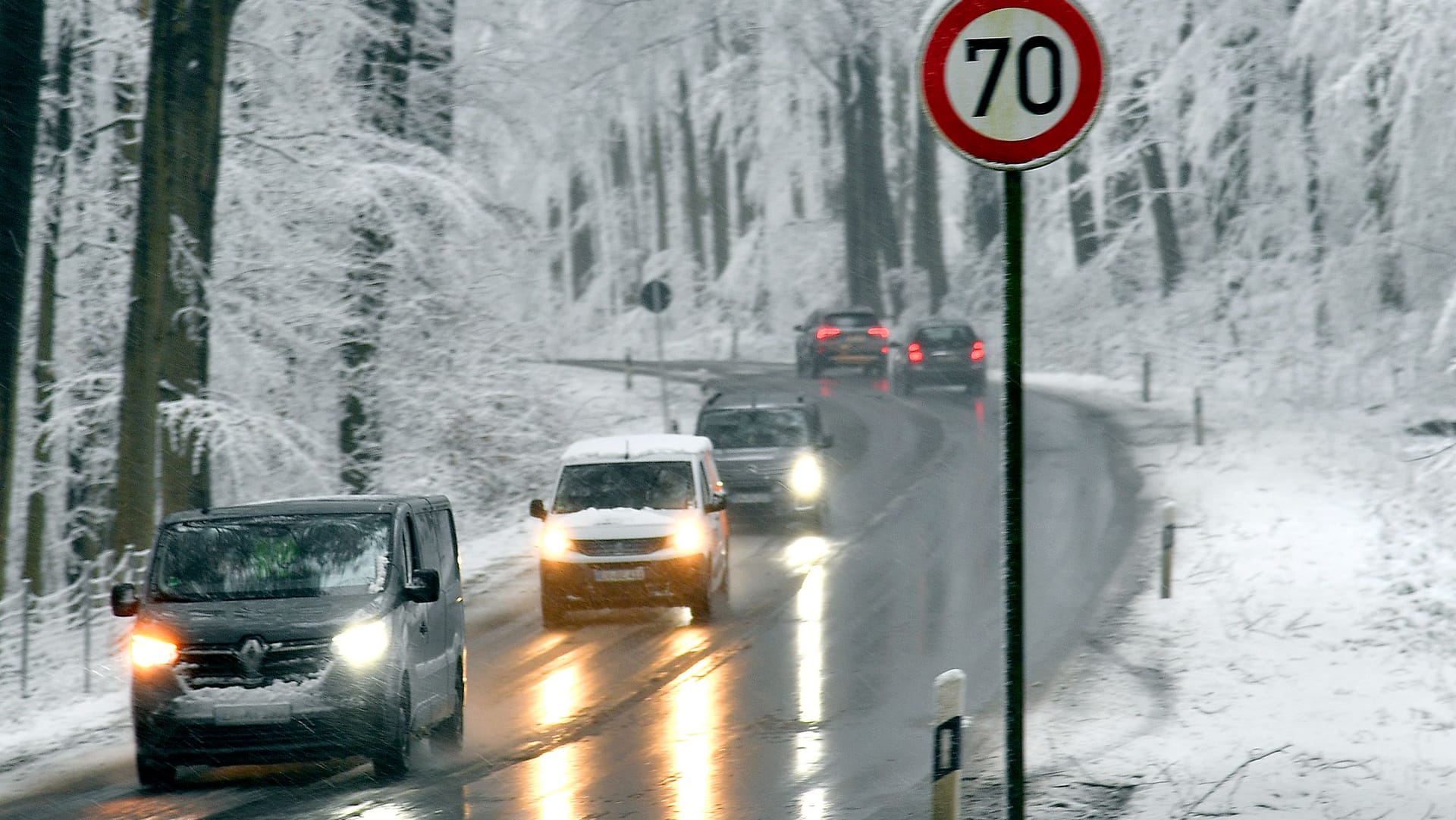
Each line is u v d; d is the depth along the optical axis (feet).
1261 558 241.35
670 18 444.14
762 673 177.88
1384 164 377.30
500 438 361.30
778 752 137.28
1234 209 488.85
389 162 318.65
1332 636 187.83
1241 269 481.46
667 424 403.54
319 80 319.68
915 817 111.96
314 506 143.33
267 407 316.81
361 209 315.37
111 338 309.63
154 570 138.41
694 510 220.43
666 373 595.47
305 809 120.78
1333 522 268.21
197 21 250.98
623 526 214.48
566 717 159.02
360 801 123.13
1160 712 151.33
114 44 298.97
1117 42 466.29
